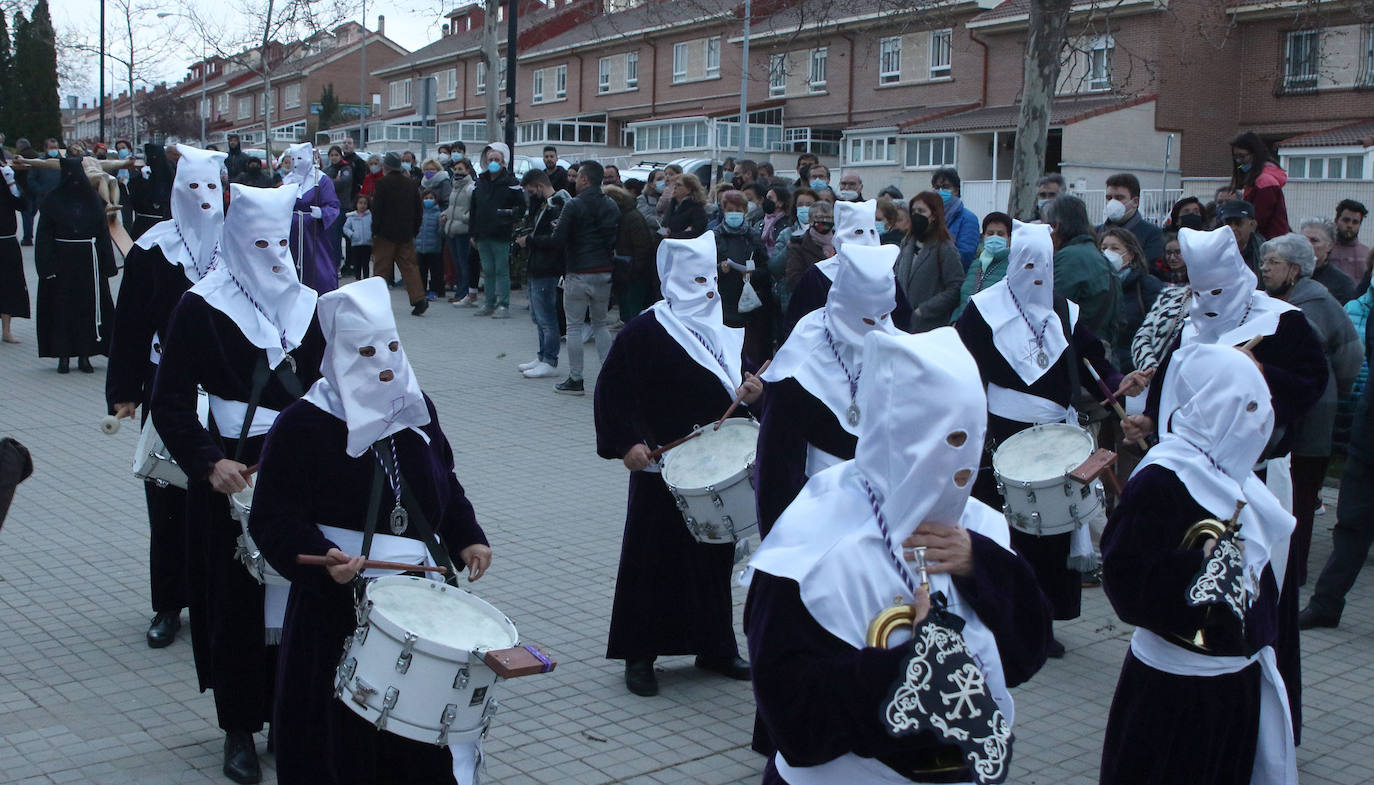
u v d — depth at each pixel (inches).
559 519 343.0
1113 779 165.5
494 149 696.4
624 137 2071.9
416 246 775.7
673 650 231.9
